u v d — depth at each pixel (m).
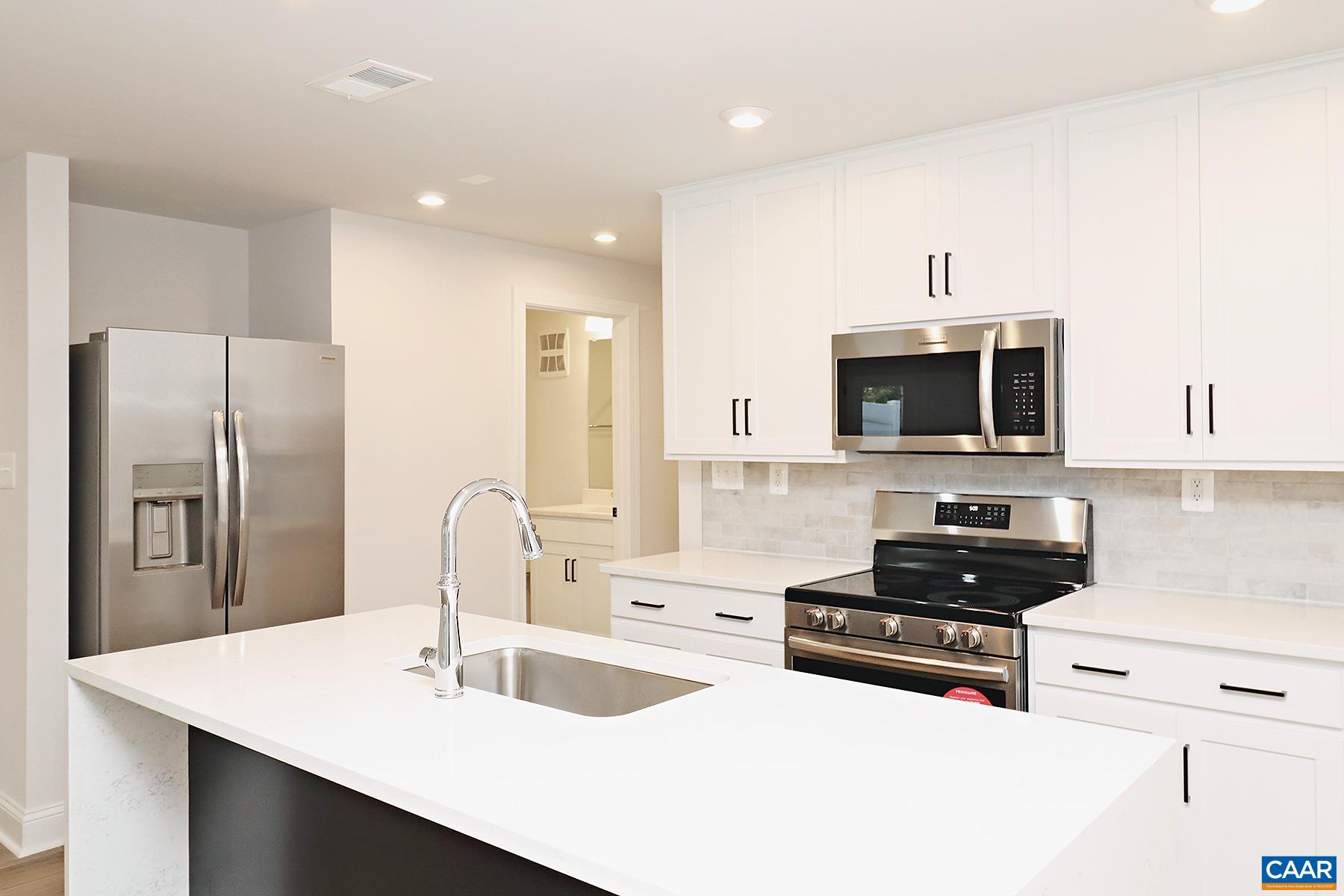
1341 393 2.42
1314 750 2.20
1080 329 2.83
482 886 1.51
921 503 3.40
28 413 3.25
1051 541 3.09
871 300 3.25
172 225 4.28
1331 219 2.44
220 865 2.17
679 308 3.77
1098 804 1.28
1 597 3.42
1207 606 2.68
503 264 4.75
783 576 3.31
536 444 7.24
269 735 1.61
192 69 2.55
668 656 2.16
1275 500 2.77
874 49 2.42
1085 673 2.52
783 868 1.09
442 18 2.24
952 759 1.46
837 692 1.86
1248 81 2.55
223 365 3.48
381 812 1.71
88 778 2.14
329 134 3.10
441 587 1.84
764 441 3.54
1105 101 2.78
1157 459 2.71
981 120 2.98
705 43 2.39
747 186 3.56
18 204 3.32
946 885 1.05
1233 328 2.58
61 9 2.18
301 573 3.69
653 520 5.54
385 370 4.26
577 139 3.15
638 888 1.07
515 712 1.74
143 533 3.34
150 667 2.11
